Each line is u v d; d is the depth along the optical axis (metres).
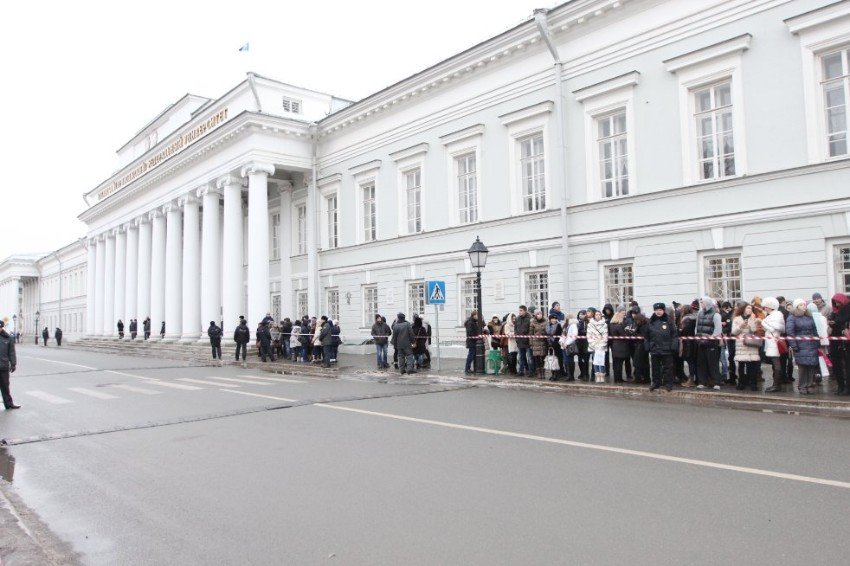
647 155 16.20
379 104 24.33
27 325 85.81
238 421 10.18
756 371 11.35
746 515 5.00
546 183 18.52
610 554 4.33
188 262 32.31
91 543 4.98
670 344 11.84
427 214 22.61
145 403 12.80
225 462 7.40
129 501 6.05
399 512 5.38
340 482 6.35
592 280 17.28
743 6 14.42
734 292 14.58
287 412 10.91
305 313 29.06
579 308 17.53
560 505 5.38
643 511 5.17
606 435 8.17
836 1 12.85
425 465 6.88
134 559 4.62
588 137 17.53
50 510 5.91
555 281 18.19
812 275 13.19
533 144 19.34
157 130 39.19
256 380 16.92
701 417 9.37
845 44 12.98
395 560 4.38
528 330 15.00
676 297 15.47
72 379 18.92
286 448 8.01
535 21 17.84
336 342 20.00
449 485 6.09
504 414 10.09
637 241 16.28
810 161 13.30
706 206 14.94
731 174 14.83
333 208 27.94
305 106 30.08
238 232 28.89
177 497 6.09
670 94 15.77
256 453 7.80
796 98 13.56
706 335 11.77
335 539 4.82
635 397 11.84
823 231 13.05
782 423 8.77
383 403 11.71
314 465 7.07
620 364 13.30
